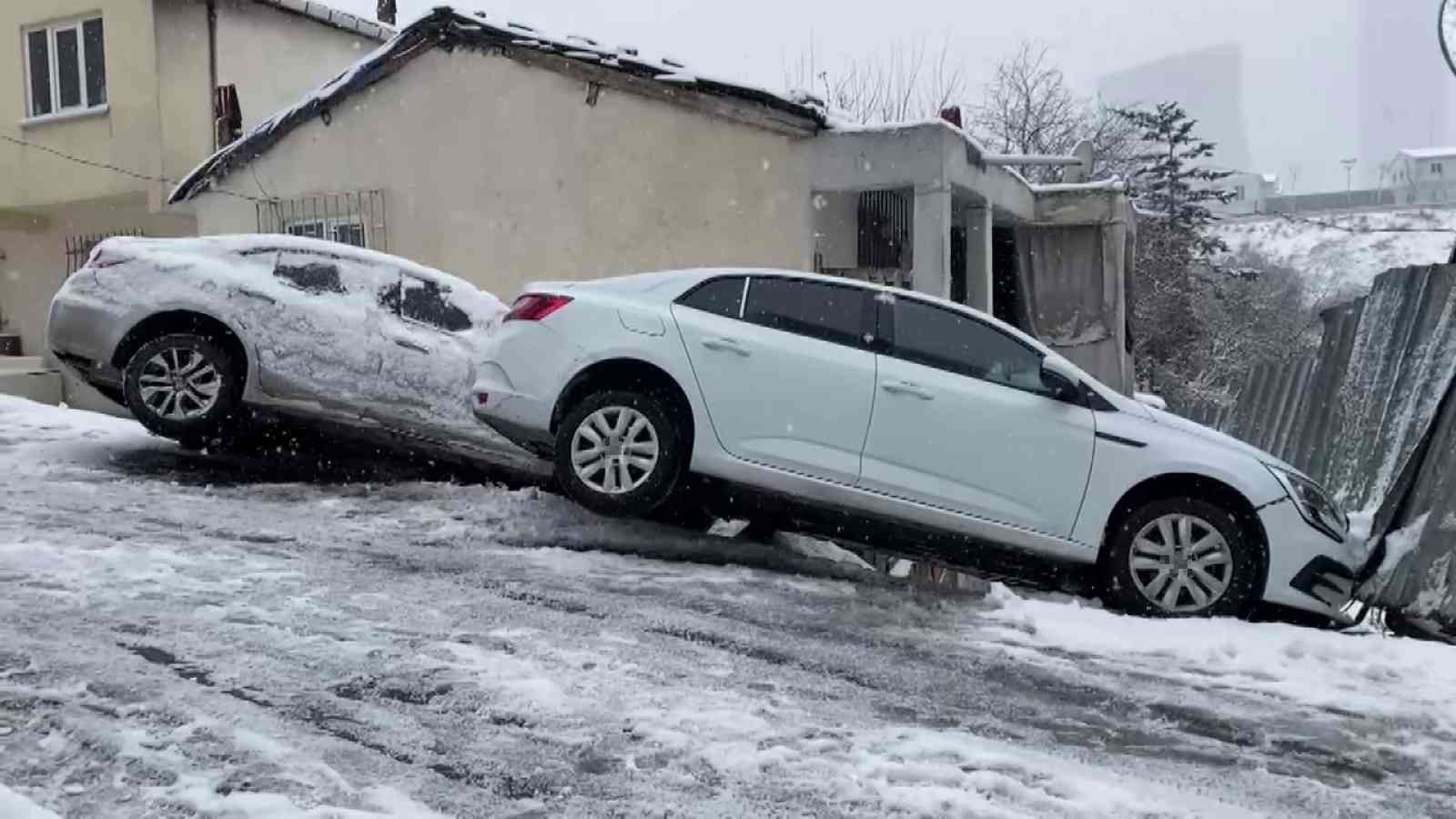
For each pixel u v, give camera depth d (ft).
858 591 21.22
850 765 13.37
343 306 29.99
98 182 58.59
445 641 16.69
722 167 41.65
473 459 30.60
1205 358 125.39
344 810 11.54
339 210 46.73
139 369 29.37
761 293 23.41
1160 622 20.17
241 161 48.01
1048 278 56.18
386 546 22.22
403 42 44.52
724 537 24.34
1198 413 45.16
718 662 16.71
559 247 43.55
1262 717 16.12
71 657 15.10
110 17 57.98
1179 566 21.58
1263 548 21.48
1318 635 19.69
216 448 31.32
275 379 29.32
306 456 31.35
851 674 16.67
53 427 33.60
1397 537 23.08
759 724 14.35
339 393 29.50
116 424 34.60
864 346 22.84
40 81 60.23
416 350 29.91
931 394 22.22
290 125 46.93
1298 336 138.72
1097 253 55.57
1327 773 14.28
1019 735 14.85
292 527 23.36
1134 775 13.79
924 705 15.66
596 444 23.06
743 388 22.59
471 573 20.53
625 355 22.88
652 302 23.41
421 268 31.24
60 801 11.55
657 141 42.27
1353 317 32.27
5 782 11.88
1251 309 141.18
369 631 16.92
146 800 11.60
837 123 40.73
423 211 45.39
